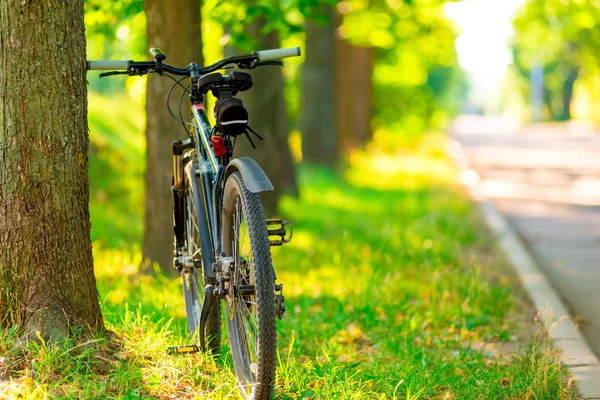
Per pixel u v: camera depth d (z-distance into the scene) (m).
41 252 5.84
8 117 5.75
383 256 12.20
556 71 84.06
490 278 11.06
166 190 10.26
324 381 6.12
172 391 5.66
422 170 28.00
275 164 16.27
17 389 5.25
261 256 4.84
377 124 40.69
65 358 5.66
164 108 10.08
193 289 6.70
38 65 5.73
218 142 5.43
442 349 7.72
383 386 6.15
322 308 9.30
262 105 16.11
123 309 7.80
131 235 13.30
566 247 13.59
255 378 5.12
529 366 6.46
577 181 23.72
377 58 35.84
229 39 11.50
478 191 21.81
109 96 21.53
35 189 5.80
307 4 11.63
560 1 19.08
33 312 5.82
